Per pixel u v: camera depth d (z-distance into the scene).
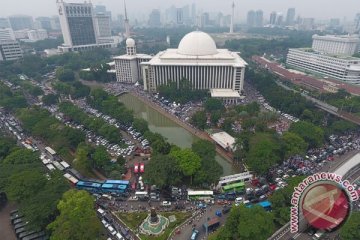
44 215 136.38
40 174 164.50
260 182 182.25
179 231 144.38
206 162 184.12
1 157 198.50
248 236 122.06
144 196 169.75
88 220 131.50
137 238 141.12
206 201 166.12
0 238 142.88
